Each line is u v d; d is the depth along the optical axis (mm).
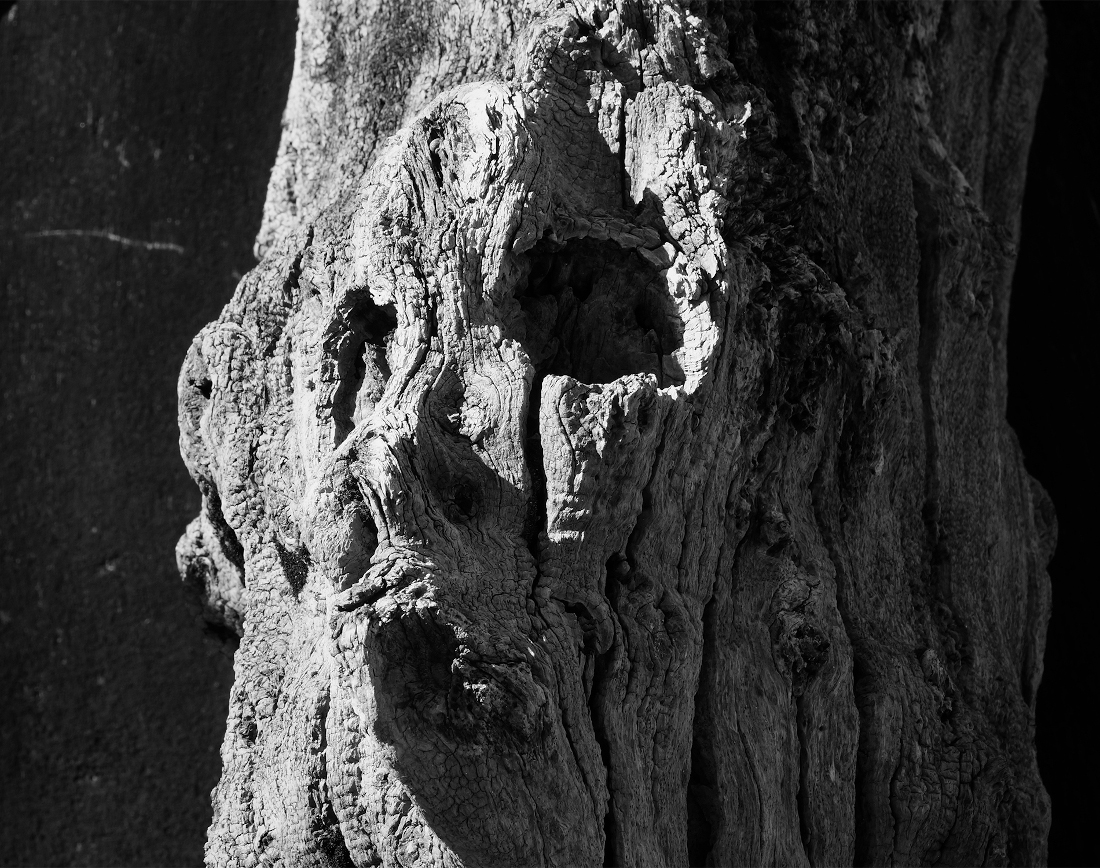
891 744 1832
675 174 1636
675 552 1636
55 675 3283
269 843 1656
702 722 1684
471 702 1391
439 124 1619
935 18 2242
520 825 1427
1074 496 2984
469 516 1514
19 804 3287
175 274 3248
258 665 1752
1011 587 2209
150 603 3232
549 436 1484
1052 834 2838
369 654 1359
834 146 1977
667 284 1625
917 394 2055
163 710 3215
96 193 3303
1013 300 3002
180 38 3250
